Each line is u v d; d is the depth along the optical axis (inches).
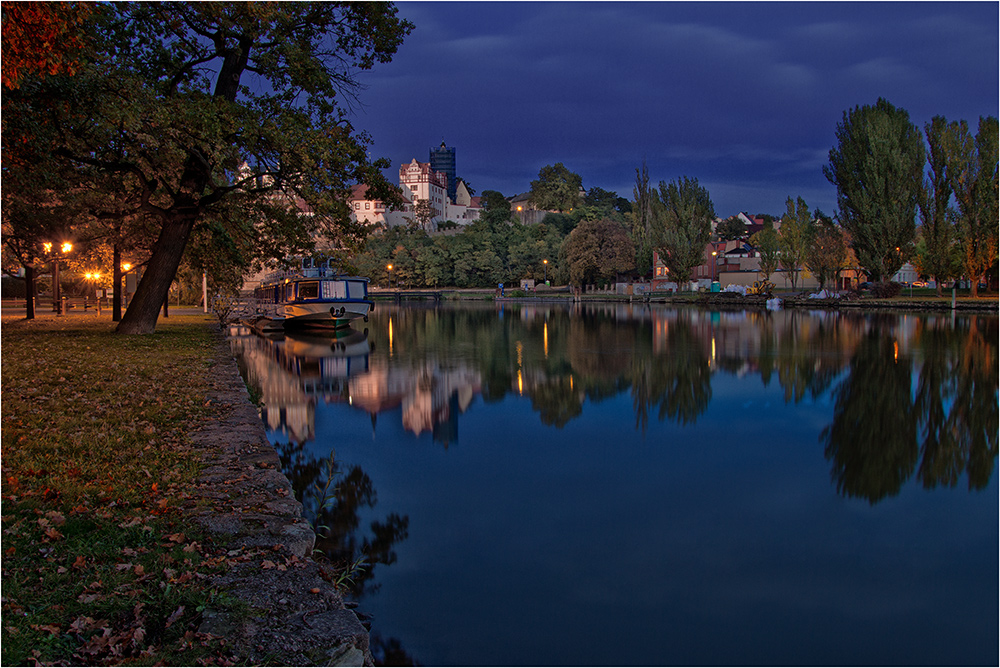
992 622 211.3
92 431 333.1
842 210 2425.0
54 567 177.2
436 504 316.5
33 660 135.3
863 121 2320.4
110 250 1601.9
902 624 211.0
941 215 2283.5
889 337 1171.9
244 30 850.1
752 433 472.7
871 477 365.1
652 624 207.8
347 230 1016.9
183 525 215.9
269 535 212.2
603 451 422.0
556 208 6998.0
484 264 4591.5
